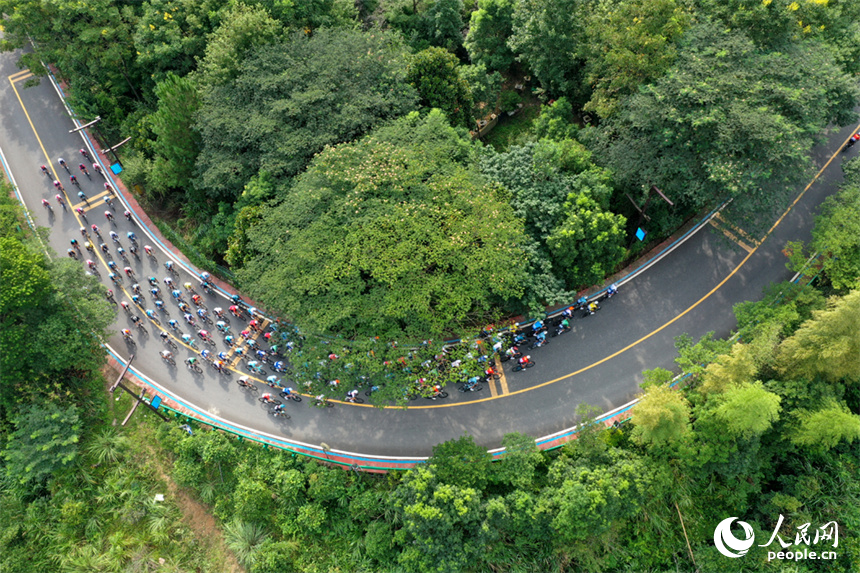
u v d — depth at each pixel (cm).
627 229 5231
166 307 5384
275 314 5184
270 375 5050
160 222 5638
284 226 4456
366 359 4188
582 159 4644
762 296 5078
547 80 5500
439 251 4188
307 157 4819
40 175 5922
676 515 4359
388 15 6072
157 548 4469
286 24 5403
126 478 4647
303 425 4891
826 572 4147
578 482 3938
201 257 5350
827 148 5681
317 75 4928
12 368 4456
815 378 4178
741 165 4234
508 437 4316
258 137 4828
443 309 4212
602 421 4606
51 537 4444
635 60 4438
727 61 4366
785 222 5350
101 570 4306
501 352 4938
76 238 5669
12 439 4556
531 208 4488
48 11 5509
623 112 4622
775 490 4522
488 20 5497
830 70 4369
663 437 3922
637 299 5125
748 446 4059
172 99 5012
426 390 4441
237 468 4578
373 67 4981
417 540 3966
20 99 6278
